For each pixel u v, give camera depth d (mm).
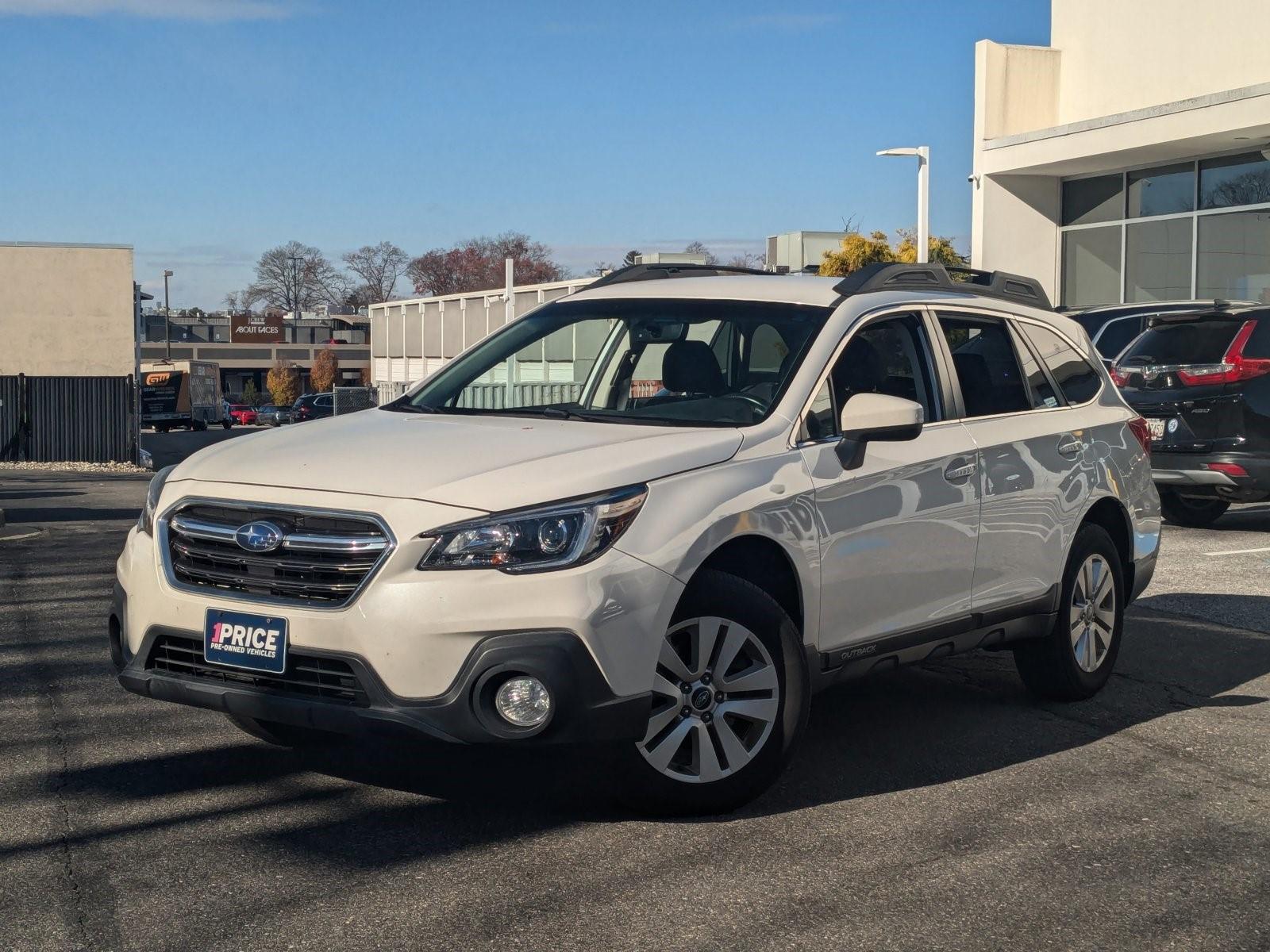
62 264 40906
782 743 4457
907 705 6000
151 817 4336
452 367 5789
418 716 3947
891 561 4969
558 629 3957
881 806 4594
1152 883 3951
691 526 4230
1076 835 4352
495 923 3562
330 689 4062
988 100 22703
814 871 3975
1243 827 4457
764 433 4676
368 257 117375
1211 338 11312
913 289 5574
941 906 3744
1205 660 6977
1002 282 6137
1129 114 19922
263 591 4191
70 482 21391
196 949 3375
